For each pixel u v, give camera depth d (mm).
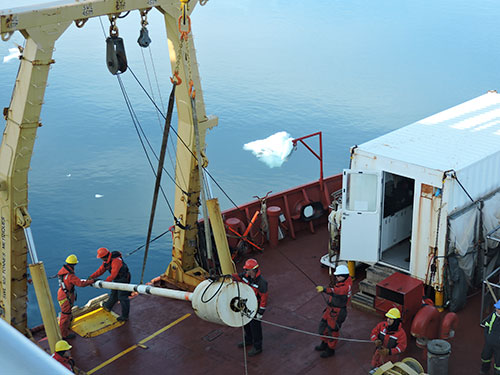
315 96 53188
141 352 10516
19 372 596
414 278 10812
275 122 48062
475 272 11531
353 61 62906
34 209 32219
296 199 14797
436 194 10562
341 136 45750
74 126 43781
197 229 12406
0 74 54688
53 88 51500
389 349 9094
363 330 10844
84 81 53438
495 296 10750
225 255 11523
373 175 11344
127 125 44250
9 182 9203
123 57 9367
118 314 11703
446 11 80750
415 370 9000
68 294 10648
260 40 70000
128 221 31156
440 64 61281
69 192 34281
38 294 9695
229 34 72250
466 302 11461
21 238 9789
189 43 10398
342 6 84625
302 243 14312
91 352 10562
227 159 41812
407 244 12602
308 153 42781
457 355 9961
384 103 51750
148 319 11531
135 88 52062
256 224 14125
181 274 12625
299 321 11250
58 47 64125
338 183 15555
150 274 26594
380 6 84188
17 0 67062
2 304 10508
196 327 11219
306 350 10367
